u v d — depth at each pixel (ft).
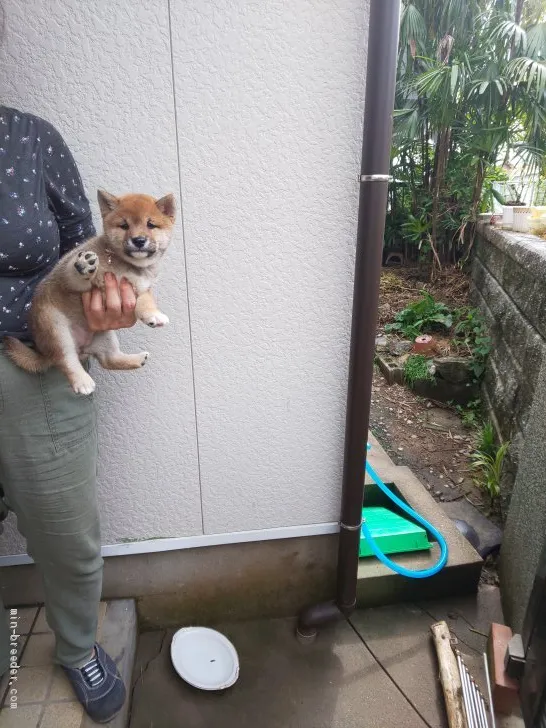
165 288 5.39
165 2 4.48
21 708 5.09
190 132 4.91
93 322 4.17
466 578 7.69
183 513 6.42
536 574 5.66
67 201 4.33
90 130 4.81
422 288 21.24
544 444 6.68
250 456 6.28
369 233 5.23
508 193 21.59
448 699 6.01
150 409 5.85
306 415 6.19
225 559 6.80
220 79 4.78
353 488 6.25
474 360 14.61
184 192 5.09
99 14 4.47
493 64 17.94
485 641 7.06
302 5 4.64
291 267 5.52
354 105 5.04
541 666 5.06
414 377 15.03
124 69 4.65
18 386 4.03
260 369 5.89
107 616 6.47
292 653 6.81
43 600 6.47
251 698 6.23
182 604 6.97
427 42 20.93
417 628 7.24
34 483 4.26
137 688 6.30
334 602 6.97
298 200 5.28
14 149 3.84
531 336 10.37
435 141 22.00
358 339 5.63
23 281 4.12
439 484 11.01
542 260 10.42
